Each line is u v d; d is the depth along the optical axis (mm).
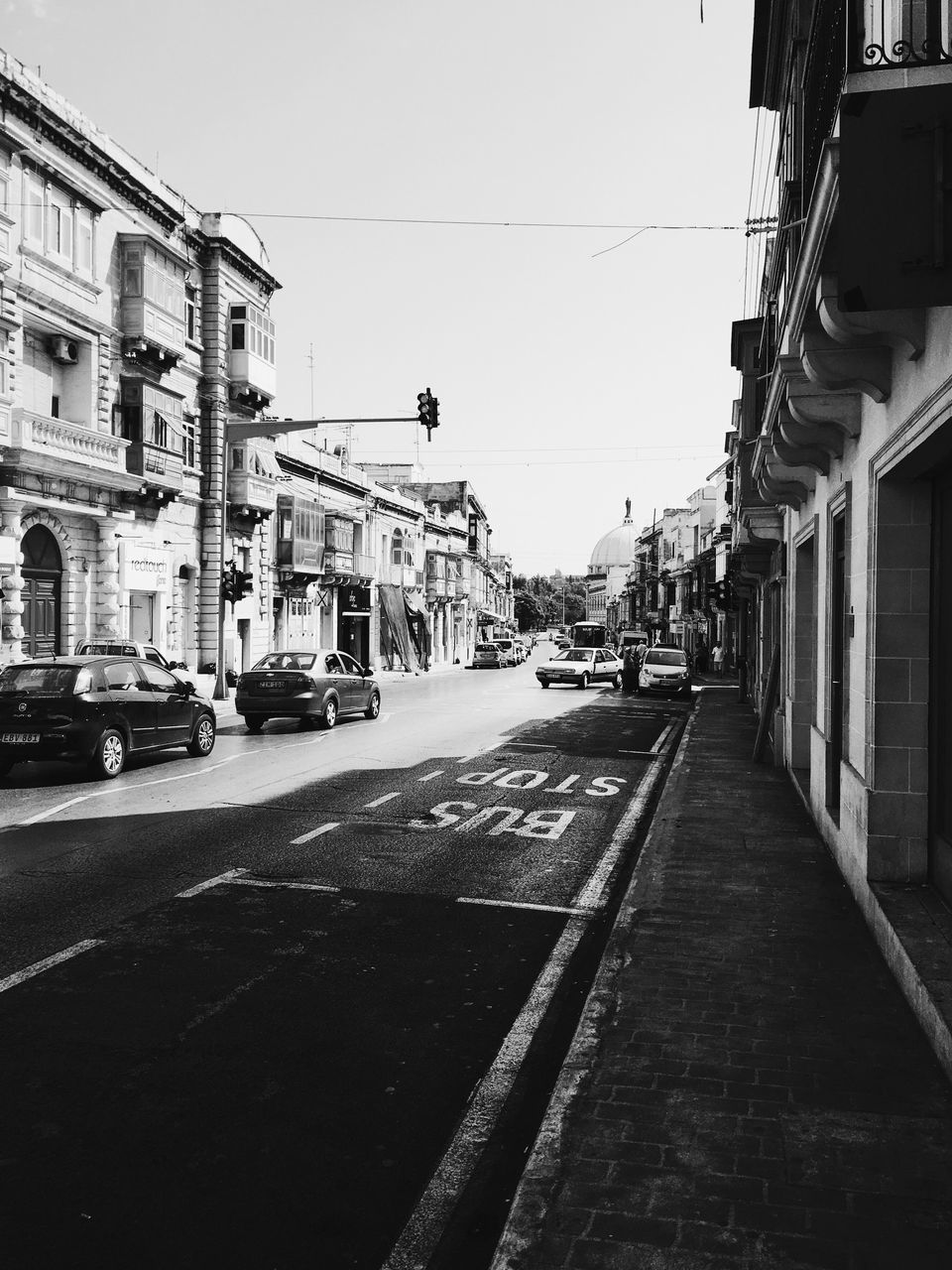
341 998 5422
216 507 30922
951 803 5688
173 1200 3490
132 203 26266
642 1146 3637
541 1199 3293
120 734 13461
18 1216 3373
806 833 9195
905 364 5414
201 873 8023
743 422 17844
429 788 12570
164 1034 4895
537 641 144875
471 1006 5359
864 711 6598
